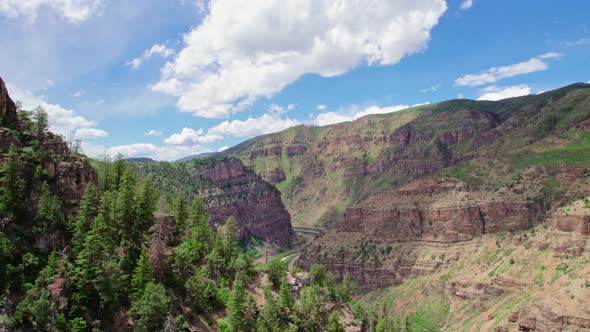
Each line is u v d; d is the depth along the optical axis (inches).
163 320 3688.5
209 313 4439.0
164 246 4532.5
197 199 6451.8
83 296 3486.7
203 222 5984.3
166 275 4355.3
